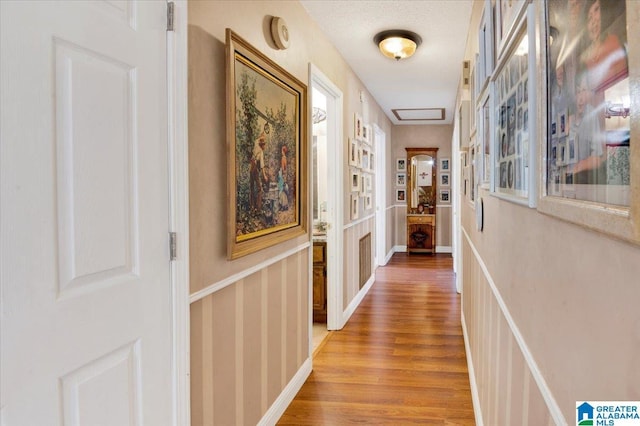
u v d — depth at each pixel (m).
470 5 2.75
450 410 2.43
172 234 1.37
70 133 0.99
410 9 2.82
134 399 1.21
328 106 3.70
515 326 1.22
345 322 4.01
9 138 0.85
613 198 0.53
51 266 0.95
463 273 3.72
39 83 0.91
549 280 0.86
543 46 0.85
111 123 1.11
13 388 0.87
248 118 1.91
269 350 2.26
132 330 1.20
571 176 0.70
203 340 1.61
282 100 2.32
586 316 0.65
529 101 0.96
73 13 0.99
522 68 1.09
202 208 1.60
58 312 0.97
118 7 1.14
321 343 3.48
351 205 4.26
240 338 1.92
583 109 0.64
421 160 7.91
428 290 5.25
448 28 3.14
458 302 4.70
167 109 1.34
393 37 3.19
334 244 3.77
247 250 1.89
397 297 4.93
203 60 1.60
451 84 4.81
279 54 2.36
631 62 0.47
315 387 2.74
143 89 1.23
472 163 2.75
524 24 1.04
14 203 0.86
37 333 0.92
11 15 0.85
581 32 0.64
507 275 1.37
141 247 1.23
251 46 1.90
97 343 1.08
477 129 2.33
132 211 1.20
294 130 2.51
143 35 1.23
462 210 3.91
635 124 0.46
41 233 0.92
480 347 2.19
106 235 1.10
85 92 1.03
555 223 0.82
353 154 4.28
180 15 1.39
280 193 2.30
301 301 2.78
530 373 1.02
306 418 2.37
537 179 0.91
